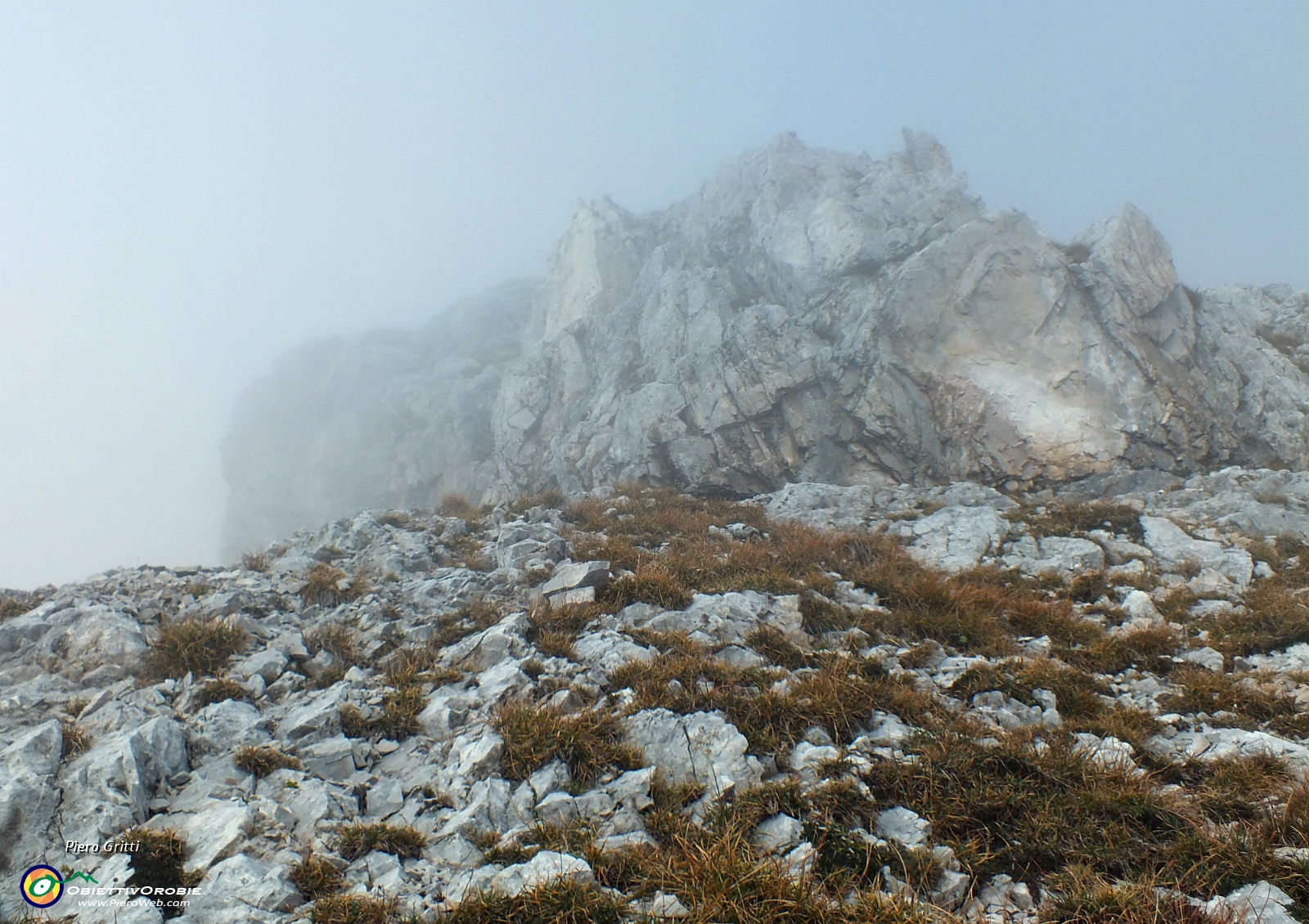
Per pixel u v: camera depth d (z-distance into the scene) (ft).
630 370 153.79
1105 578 48.34
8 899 17.65
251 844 19.83
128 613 34.37
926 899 17.99
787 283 145.89
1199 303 116.16
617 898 17.67
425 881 18.98
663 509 62.59
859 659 32.63
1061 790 22.21
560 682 29.19
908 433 107.04
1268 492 65.72
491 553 49.44
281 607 38.86
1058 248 118.01
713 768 23.49
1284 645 36.83
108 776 21.66
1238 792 22.44
